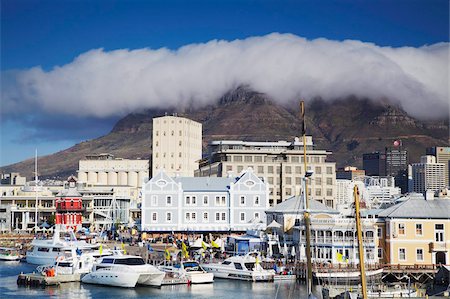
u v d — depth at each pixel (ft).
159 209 581.12
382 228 425.69
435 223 419.13
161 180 584.40
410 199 433.89
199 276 399.65
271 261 432.66
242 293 366.63
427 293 339.36
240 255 441.68
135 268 386.32
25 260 527.40
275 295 359.05
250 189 594.24
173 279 396.57
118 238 586.04
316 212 495.82
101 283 396.57
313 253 430.20
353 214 495.00
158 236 577.84
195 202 587.27
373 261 417.69
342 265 402.52
